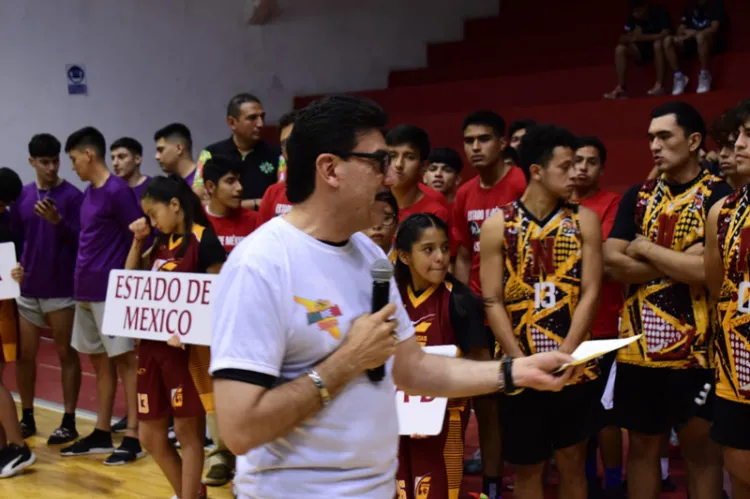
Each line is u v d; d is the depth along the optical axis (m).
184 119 8.85
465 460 4.25
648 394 3.10
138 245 3.78
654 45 7.00
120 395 6.07
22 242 5.29
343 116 1.55
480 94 8.19
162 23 8.66
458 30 9.31
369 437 1.58
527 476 3.05
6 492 4.17
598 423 3.05
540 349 2.97
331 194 1.57
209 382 3.49
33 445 4.96
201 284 3.43
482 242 3.09
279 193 4.10
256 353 1.48
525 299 3.00
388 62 9.56
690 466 3.13
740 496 2.69
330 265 1.59
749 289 2.49
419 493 2.90
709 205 2.93
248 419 1.45
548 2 8.60
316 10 9.52
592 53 7.98
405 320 1.84
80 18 8.24
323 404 1.51
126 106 8.52
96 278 4.70
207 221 3.72
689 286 3.01
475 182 4.14
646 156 6.53
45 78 8.16
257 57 9.24
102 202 4.77
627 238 3.15
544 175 2.96
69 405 5.06
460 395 1.87
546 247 2.97
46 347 7.98
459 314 3.02
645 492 3.15
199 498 3.76
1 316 4.54
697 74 6.98
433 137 7.94
